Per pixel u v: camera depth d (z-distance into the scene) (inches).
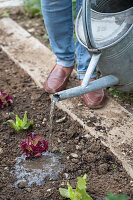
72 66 107.7
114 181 75.5
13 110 102.9
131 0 79.3
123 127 90.5
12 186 75.8
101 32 77.7
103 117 95.1
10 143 89.2
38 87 114.3
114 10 81.2
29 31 160.2
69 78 116.3
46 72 120.2
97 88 80.4
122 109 98.3
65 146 87.5
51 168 81.0
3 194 73.4
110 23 77.5
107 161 81.2
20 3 196.7
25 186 75.9
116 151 81.9
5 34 155.6
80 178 68.1
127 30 75.1
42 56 132.6
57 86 105.0
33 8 176.9
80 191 67.1
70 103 102.4
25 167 81.5
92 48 76.2
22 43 145.3
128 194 71.9
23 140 85.9
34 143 83.7
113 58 78.7
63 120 96.7
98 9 80.6
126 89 89.4
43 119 98.0
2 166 81.8
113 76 83.9
